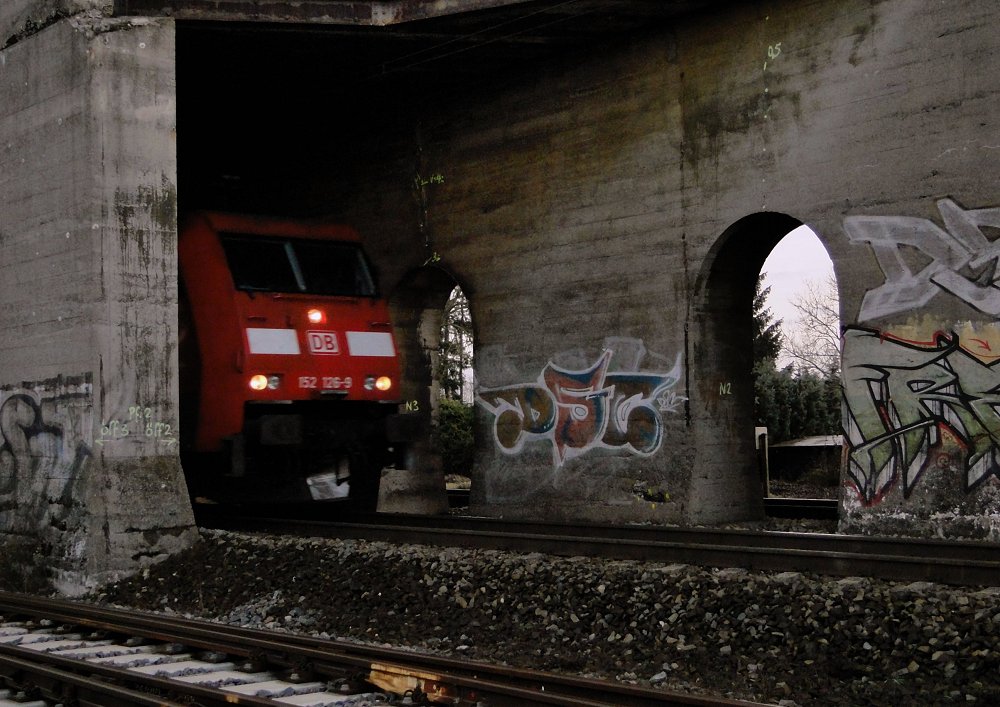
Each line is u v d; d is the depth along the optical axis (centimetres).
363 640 920
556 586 977
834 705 683
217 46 1515
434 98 1859
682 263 1543
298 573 1126
